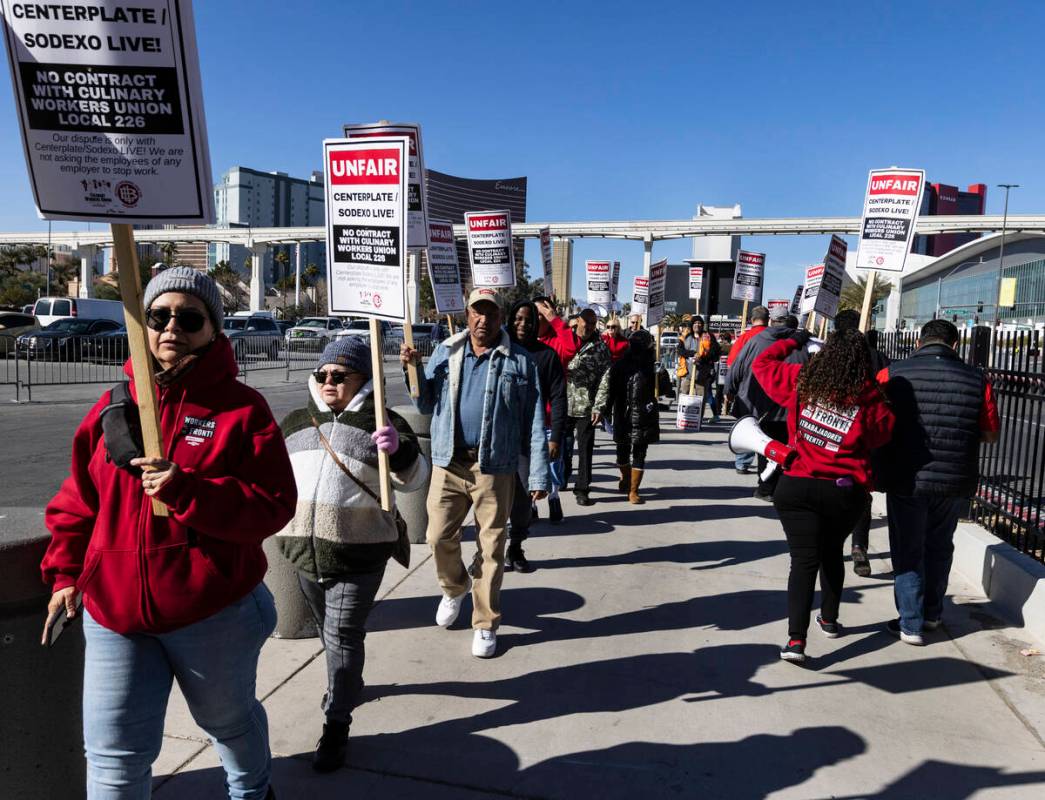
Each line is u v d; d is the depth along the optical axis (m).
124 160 2.14
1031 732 3.65
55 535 2.26
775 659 4.41
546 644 4.56
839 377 4.16
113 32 2.10
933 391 4.53
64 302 34.50
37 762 2.49
